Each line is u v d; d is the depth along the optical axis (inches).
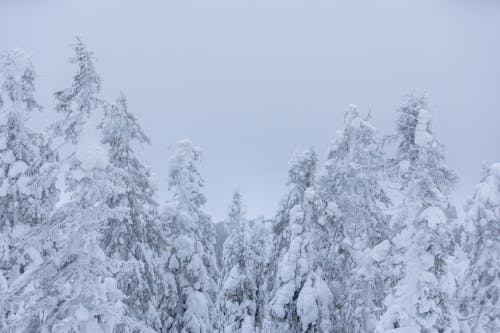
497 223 745.6
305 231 708.0
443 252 487.8
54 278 443.8
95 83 465.4
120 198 619.2
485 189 761.6
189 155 945.5
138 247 625.9
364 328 641.0
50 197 682.8
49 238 455.8
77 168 437.1
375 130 703.1
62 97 454.0
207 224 1016.9
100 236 448.8
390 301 503.2
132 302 592.1
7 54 644.1
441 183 497.4
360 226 707.4
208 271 1005.2
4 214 635.5
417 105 526.6
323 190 715.4
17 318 424.8
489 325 636.7
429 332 466.3
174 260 808.3
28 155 650.2
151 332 524.1
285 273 673.6
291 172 800.3
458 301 732.0
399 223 512.7
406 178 512.1
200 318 799.7
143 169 688.4
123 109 661.3
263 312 886.4
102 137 652.1
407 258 491.5
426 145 492.1
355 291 645.3
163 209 862.5
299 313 641.0
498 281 733.9
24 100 658.8
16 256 627.2
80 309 415.2
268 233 1209.4
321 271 688.4
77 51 458.0
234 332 861.8
